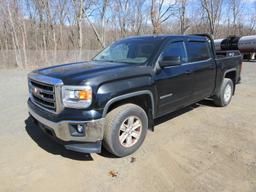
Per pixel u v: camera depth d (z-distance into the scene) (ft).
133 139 11.88
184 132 14.42
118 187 9.27
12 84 29.50
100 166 10.73
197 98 16.34
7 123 15.74
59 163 10.97
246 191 8.93
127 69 11.42
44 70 12.05
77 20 64.03
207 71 16.56
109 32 74.69
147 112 12.71
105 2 64.34
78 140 10.12
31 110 12.14
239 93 25.04
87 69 11.31
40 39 71.10
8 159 11.28
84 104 9.77
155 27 61.36
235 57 20.22
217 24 107.86
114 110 10.95
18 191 9.07
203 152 11.91
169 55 13.44
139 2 74.13
